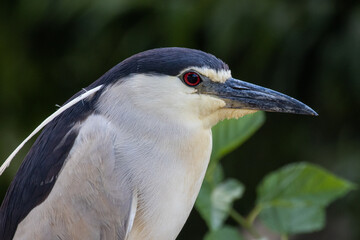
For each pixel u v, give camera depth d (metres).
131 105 5.97
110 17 12.68
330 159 13.02
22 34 13.70
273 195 6.50
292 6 12.19
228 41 12.09
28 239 5.83
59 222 5.81
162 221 6.01
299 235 13.47
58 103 13.81
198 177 6.23
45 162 5.96
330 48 12.02
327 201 6.45
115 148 5.88
